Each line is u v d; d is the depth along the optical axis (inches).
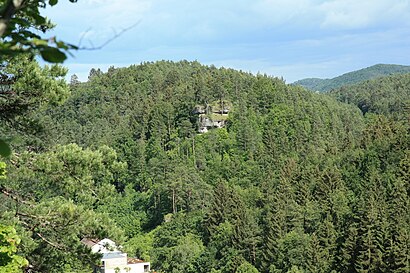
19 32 136.5
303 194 2463.1
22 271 460.4
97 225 510.9
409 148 2469.2
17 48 103.3
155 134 3860.7
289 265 1774.1
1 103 497.7
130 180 3543.3
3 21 108.7
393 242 1576.0
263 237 2050.9
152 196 3063.5
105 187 530.6
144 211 3053.6
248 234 2070.6
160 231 2600.9
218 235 2180.1
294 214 2064.5
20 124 511.2
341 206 2070.6
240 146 3722.9
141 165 3528.5
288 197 2439.7
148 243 2576.3
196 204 2792.8
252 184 3203.7
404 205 1863.9
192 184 2898.6
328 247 1777.8
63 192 550.6
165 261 2239.2
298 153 3673.7
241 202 2469.2
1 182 527.8
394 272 1467.8
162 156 3553.2
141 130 3964.1
